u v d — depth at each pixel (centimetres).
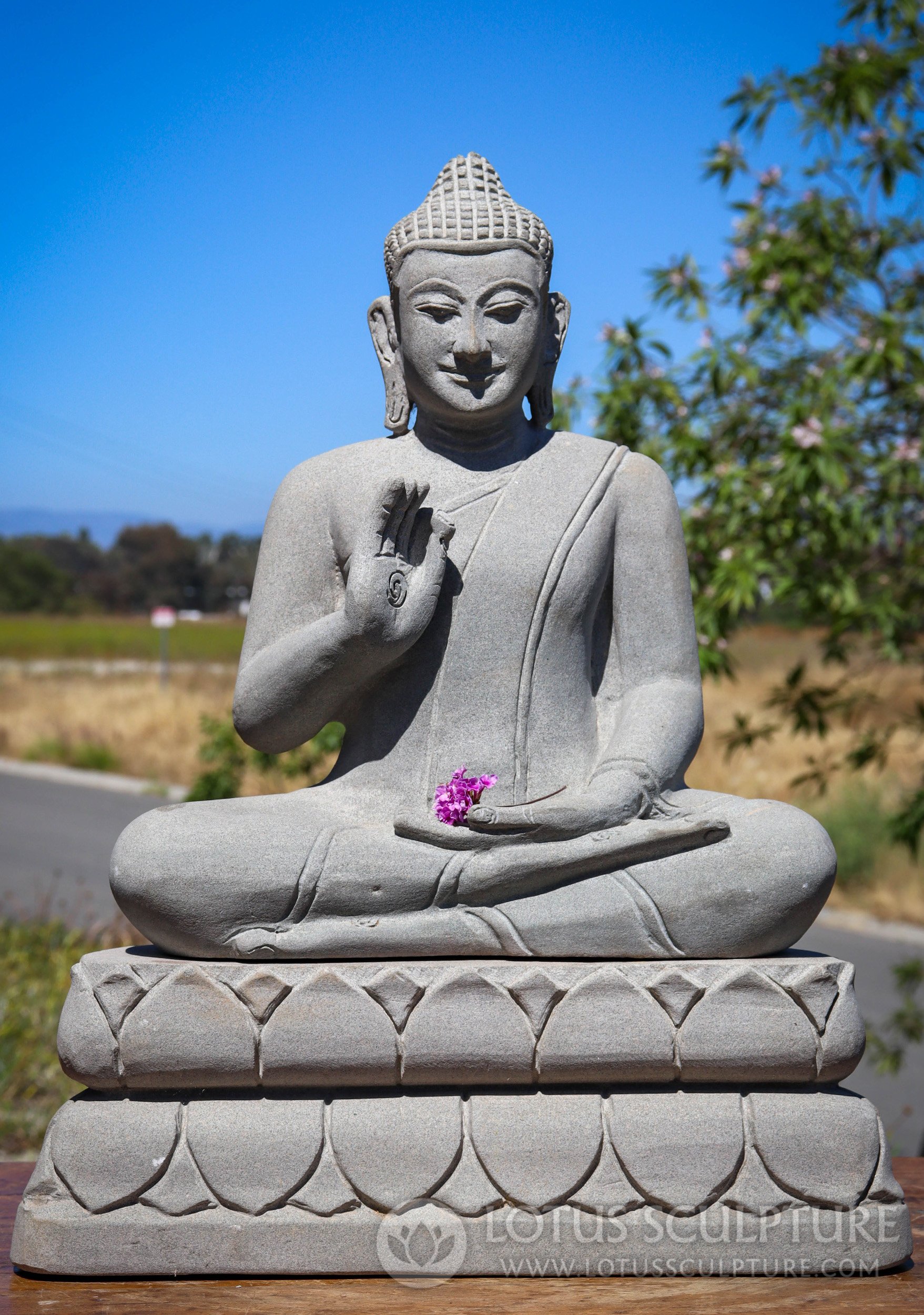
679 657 297
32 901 894
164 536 5819
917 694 1224
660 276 515
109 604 5484
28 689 2206
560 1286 242
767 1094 255
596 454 308
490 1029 251
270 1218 246
